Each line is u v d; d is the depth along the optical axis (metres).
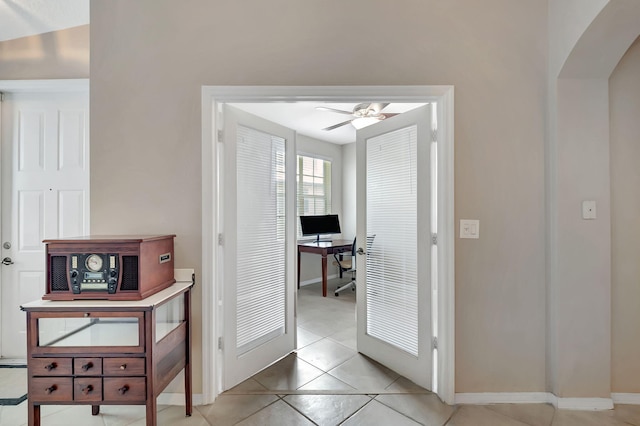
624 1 1.42
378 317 2.37
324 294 4.21
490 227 1.87
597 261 1.80
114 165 1.86
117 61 1.86
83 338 1.46
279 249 2.42
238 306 2.07
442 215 1.88
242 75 1.87
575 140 1.80
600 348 1.79
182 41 1.86
